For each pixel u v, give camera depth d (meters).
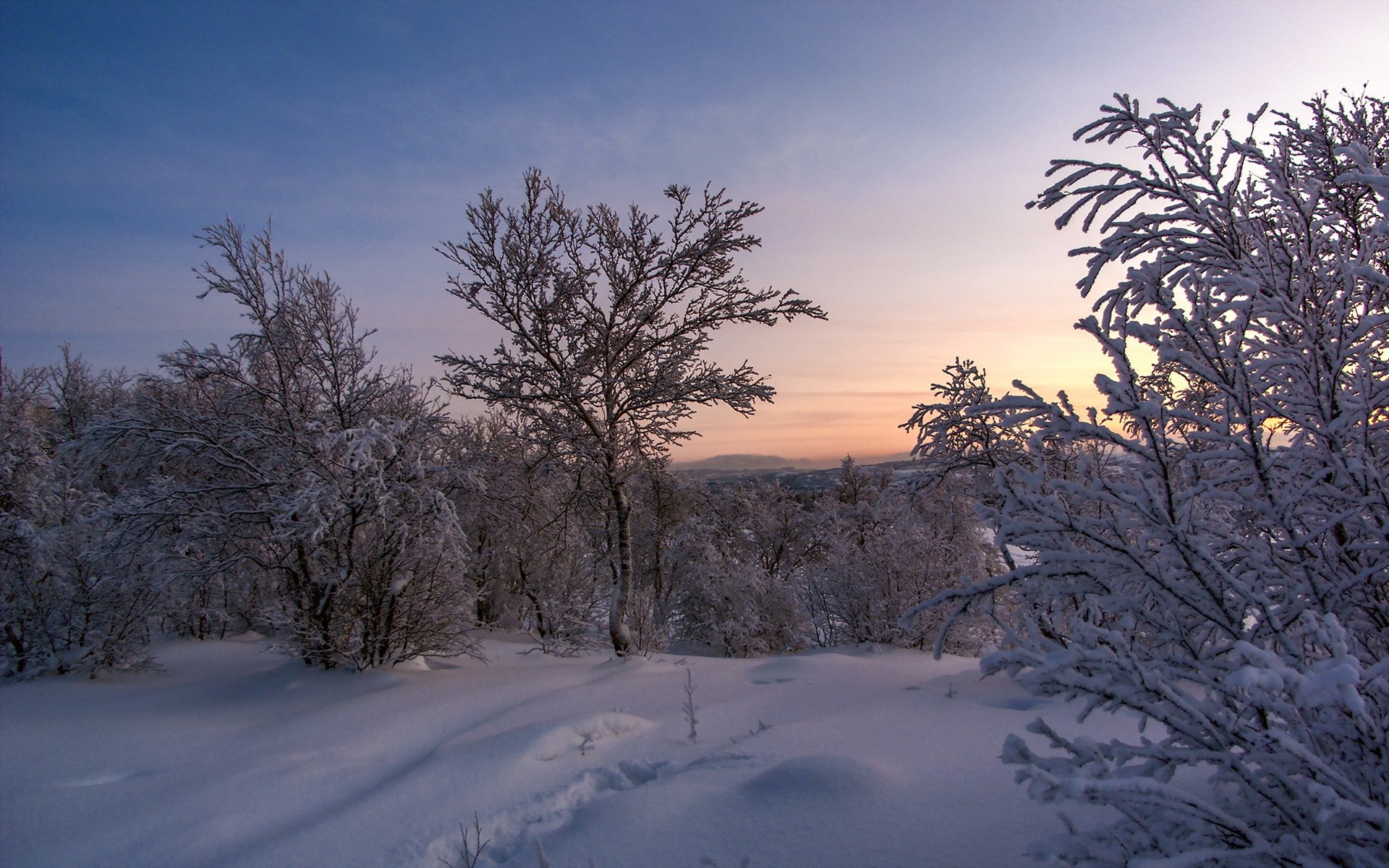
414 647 10.70
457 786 5.08
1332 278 2.89
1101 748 2.10
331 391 11.17
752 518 25.94
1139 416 2.46
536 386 11.41
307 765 6.20
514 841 4.20
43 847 4.75
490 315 11.13
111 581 10.52
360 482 9.62
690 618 19.42
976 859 2.92
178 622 14.46
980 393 8.66
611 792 4.87
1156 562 2.50
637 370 12.16
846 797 3.73
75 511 12.12
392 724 7.49
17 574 10.39
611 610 11.53
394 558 10.36
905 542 13.18
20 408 13.69
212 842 4.69
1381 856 1.86
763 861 3.23
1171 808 1.90
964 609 2.54
